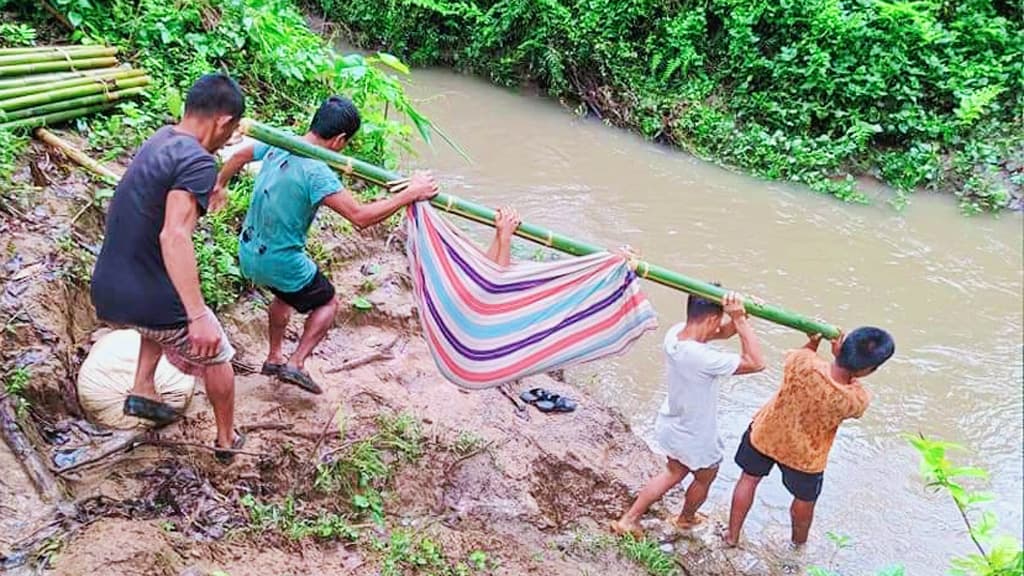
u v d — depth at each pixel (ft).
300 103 27.32
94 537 12.12
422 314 14.73
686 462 16.21
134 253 12.87
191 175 12.39
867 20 35.45
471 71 44.09
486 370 15.28
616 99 38.60
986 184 32.81
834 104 35.58
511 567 14.94
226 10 27.45
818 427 15.85
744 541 17.40
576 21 39.47
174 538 12.96
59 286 16.47
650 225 29.45
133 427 15.01
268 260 15.25
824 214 31.68
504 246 14.74
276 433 15.89
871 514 18.38
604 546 16.29
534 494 16.90
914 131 34.71
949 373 23.12
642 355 22.54
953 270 28.43
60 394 14.96
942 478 11.36
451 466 16.67
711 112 36.37
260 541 13.75
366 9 45.78
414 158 32.40
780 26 36.81
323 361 18.48
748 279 26.63
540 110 40.14
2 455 13.57
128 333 16.06
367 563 14.02
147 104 23.57
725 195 32.55
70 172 19.85
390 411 17.31
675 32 37.83
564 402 19.60
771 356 23.11
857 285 26.99
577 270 15.03
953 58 35.27
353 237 22.20
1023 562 11.12
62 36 24.88
